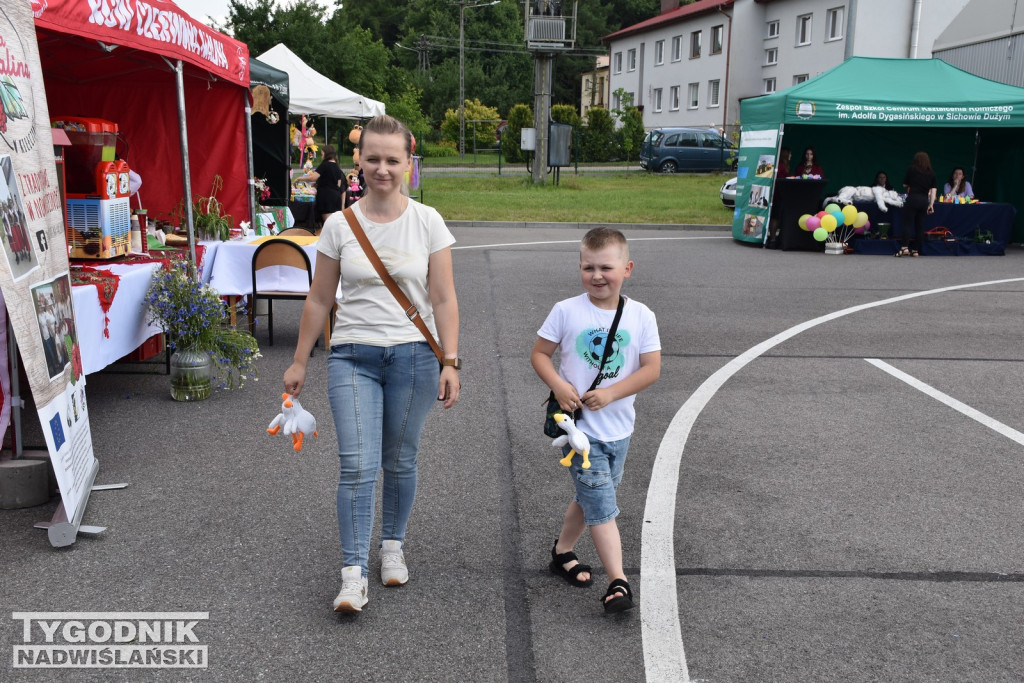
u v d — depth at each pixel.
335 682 2.92
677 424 5.85
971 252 15.52
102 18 5.28
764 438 5.58
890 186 17.70
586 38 80.94
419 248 3.39
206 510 4.29
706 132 38.38
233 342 6.34
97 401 6.09
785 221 15.74
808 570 3.80
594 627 3.31
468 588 3.60
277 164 14.17
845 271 13.28
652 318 3.42
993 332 8.94
